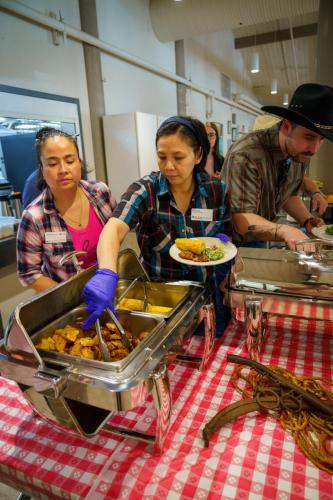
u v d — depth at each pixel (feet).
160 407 2.23
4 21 9.61
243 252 3.70
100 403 2.11
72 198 4.48
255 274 3.23
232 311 3.61
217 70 27.22
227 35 28.27
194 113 23.48
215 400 2.83
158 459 2.31
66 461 2.37
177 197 3.72
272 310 3.09
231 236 4.20
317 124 3.91
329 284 2.97
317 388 2.81
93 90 13.34
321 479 2.10
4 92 9.71
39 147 4.05
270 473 2.16
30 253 4.43
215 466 2.23
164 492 2.09
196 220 3.77
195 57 22.75
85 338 2.70
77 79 12.69
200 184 3.68
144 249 4.05
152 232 3.89
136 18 16.10
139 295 3.59
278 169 5.07
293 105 4.17
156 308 3.31
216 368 3.25
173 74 19.43
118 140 13.84
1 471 2.44
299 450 2.31
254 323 3.12
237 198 4.59
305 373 3.09
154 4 16.99
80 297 3.18
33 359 2.30
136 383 2.09
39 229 4.38
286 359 3.32
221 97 27.84
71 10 12.29
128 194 3.64
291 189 5.60
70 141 4.11
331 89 3.94
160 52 18.62
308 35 25.35
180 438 2.47
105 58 14.17
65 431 2.57
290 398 2.66
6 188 8.83
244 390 2.90
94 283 2.65
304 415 2.52
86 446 2.48
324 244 3.55
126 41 15.46
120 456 2.35
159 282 3.50
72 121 12.51
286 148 4.54
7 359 2.36
